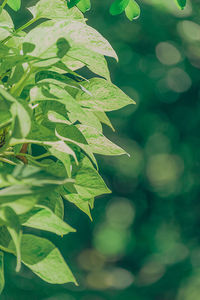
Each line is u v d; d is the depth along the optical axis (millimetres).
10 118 1219
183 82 9211
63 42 1199
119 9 1840
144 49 8844
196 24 8828
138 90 8734
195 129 9211
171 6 8555
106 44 1293
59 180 964
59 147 1300
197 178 9289
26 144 1447
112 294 9570
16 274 8055
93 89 1459
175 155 9352
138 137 9109
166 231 9484
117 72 8633
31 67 1289
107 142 1480
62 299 8750
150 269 9766
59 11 1542
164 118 9141
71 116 1330
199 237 9328
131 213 9898
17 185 967
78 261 10023
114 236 10070
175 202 9414
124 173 9242
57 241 8969
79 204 1567
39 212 1228
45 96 1264
